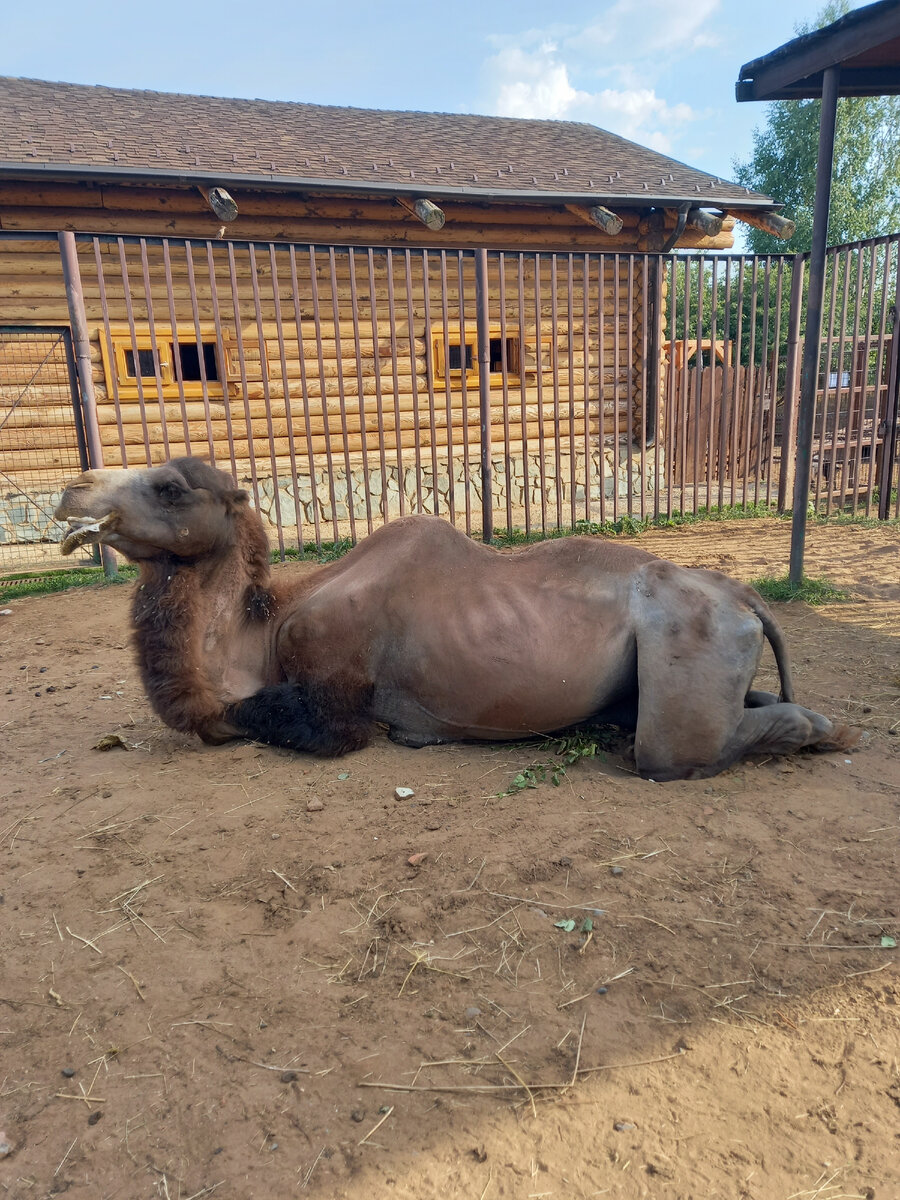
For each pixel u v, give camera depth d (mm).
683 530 11609
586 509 12383
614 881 3297
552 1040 2537
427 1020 2627
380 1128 2266
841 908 3121
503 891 3252
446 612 4379
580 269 14172
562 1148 2195
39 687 6129
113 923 3156
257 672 4672
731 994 2707
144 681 4422
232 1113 2320
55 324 11539
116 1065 2494
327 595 4527
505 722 4402
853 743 4516
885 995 2693
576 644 4242
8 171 10250
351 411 13078
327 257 12648
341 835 3725
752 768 4332
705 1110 2297
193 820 3906
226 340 12258
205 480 4336
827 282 16297
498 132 16859
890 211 35438
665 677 4055
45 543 11773
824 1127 2242
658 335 14039
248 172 11242
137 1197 2096
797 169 35312
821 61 6918
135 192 11469
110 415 11852
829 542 10414
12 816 4016
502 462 14203
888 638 6641
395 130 15617
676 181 14320
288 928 3094
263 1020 2648
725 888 3246
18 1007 2736
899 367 11203
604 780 4176
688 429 15875
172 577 4367
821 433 12102
